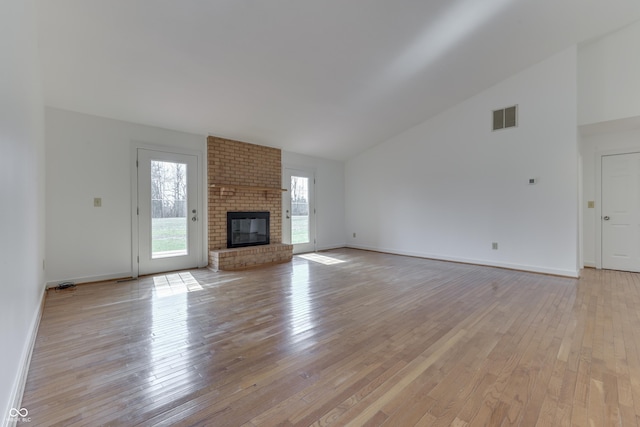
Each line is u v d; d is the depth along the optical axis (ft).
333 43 10.52
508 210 15.31
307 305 9.77
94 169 12.59
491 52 12.59
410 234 19.69
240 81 11.82
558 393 5.15
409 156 19.58
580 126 13.97
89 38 8.69
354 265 16.53
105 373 5.79
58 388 5.29
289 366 6.07
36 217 8.48
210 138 15.98
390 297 10.63
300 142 19.02
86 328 7.91
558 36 12.25
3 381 3.95
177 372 5.84
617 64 12.92
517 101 14.85
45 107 11.43
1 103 4.10
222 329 7.88
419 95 15.43
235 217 16.96
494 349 6.76
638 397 5.01
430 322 8.34
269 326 8.07
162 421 4.48
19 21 5.49
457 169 17.24
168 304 9.86
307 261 17.81
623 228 14.85
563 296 10.70
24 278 6.03
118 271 13.21
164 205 14.61
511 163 15.15
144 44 9.18
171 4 7.98
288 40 10.02
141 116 13.26
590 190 15.66
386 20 9.80
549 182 14.01
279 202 19.38
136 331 7.73
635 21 12.23
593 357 6.37
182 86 11.53
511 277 13.57
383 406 4.84
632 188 14.60
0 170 3.98
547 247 14.12
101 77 10.43
